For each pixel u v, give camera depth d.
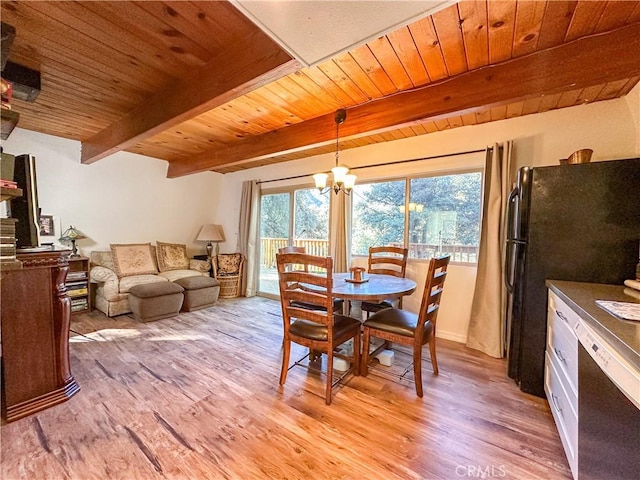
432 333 2.35
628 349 0.84
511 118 2.86
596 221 1.90
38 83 2.15
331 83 2.21
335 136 2.74
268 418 1.81
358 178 3.94
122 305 3.86
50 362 1.90
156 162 4.95
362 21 1.17
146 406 1.91
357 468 1.44
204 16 1.55
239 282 5.19
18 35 1.69
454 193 3.30
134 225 4.72
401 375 2.36
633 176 1.82
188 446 1.56
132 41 1.76
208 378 2.29
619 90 2.27
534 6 1.43
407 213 3.62
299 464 1.46
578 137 2.57
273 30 1.24
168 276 4.40
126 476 1.37
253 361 2.61
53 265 1.93
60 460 1.45
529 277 2.09
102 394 2.04
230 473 1.40
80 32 1.68
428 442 1.62
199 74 2.07
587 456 1.15
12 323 1.76
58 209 3.93
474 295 2.97
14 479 1.34
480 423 1.78
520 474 1.41
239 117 2.90
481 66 1.97
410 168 3.50
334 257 4.04
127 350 2.80
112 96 2.53
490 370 2.48
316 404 1.96
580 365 1.25
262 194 5.30
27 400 1.80
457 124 3.05
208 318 3.86
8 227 1.56
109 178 4.40
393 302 3.18
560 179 1.99
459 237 3.27
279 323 3.70
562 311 1.64
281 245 5.06
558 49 1.74
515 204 2.35
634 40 1.55
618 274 1.85
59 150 3.90
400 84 2.21
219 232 5.60
